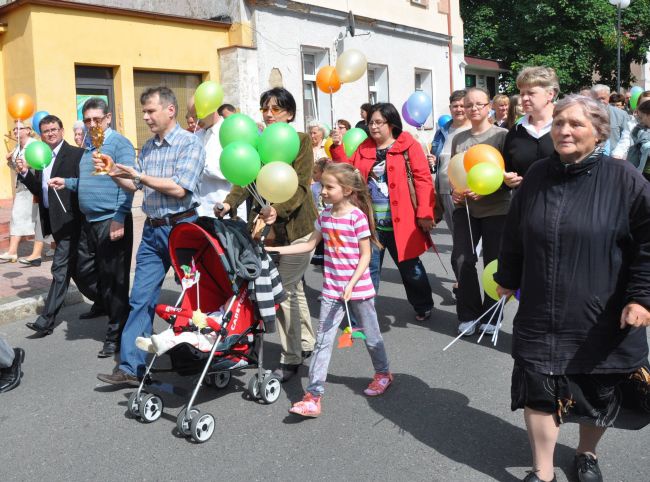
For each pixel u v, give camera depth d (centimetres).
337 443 391
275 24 1500
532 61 2677
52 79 1173
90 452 390
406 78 1986
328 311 435
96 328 651
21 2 1133
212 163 638
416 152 601
